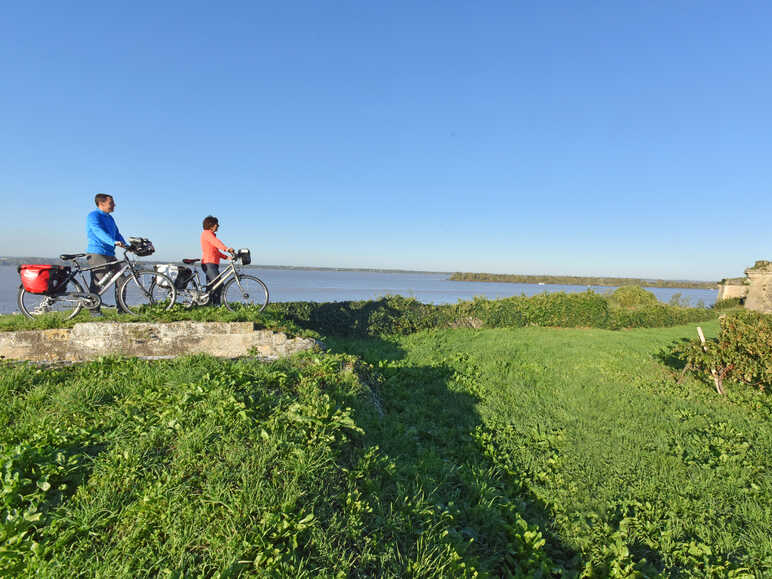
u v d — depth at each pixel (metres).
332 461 3.90
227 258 8.91
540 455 6.06
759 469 5.58
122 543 2.79
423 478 4.54
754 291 30.98
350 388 6.29
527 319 19.53
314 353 7.63
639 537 4.28
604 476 5.50
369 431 5.30
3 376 5.37
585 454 6.06
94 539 2.83
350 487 3.69
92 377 5.61
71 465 3.44
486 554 3.82
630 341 16.11
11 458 3.21
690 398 8.95
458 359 11.56
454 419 7.36
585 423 7.30
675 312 24.14
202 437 3.88
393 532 3.35
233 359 7.13
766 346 8.91
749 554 3.96
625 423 7.31
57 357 6.90
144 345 7.22
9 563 2.55
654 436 6.79
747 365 9.05
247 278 9.23
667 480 5.36
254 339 7.80
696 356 10.11
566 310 20.09
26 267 6.90
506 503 4.70
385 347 13.16
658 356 13.30
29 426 4.02
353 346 12.96
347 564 2.81
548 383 9.83
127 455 3.57
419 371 10.01
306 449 3.93
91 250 7.50
